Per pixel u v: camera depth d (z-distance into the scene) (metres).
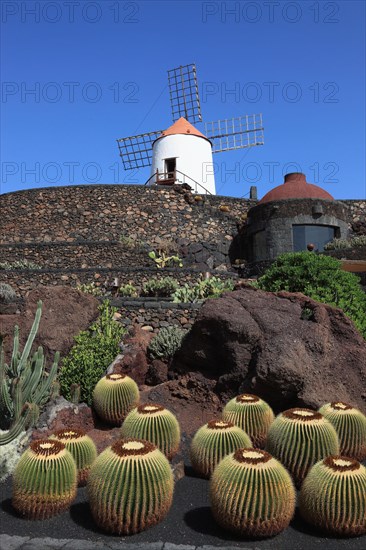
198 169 29.61
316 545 4.54
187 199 23.25
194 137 29.88
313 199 21.20
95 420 7.78
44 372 8.84
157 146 30.27
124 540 4.59
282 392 7.17
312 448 5.50
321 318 8.01
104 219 22.62
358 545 4.54
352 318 9.49
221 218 23.36
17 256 20.38
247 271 20.91
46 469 5.00
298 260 10.88
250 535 4.56
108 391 7.56
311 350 7.61
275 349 7.38
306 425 5.60
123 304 12.25
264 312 8.12
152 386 9.12
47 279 17.05
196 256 22.17
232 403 6.68
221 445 5.86
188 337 8.59
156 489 4.71
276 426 5.78
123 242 20.66
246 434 6.10
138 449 4.85
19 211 23.28
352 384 7.51
